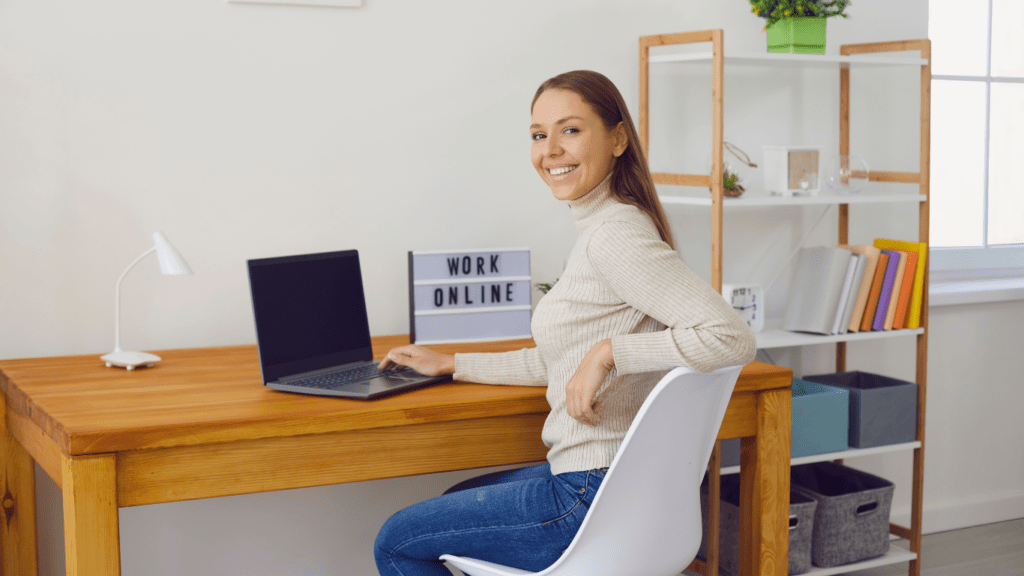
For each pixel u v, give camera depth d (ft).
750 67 9.29
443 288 7.50
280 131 7.49
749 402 6.30
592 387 4.81
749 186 8.64
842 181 8.89
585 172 5.17
